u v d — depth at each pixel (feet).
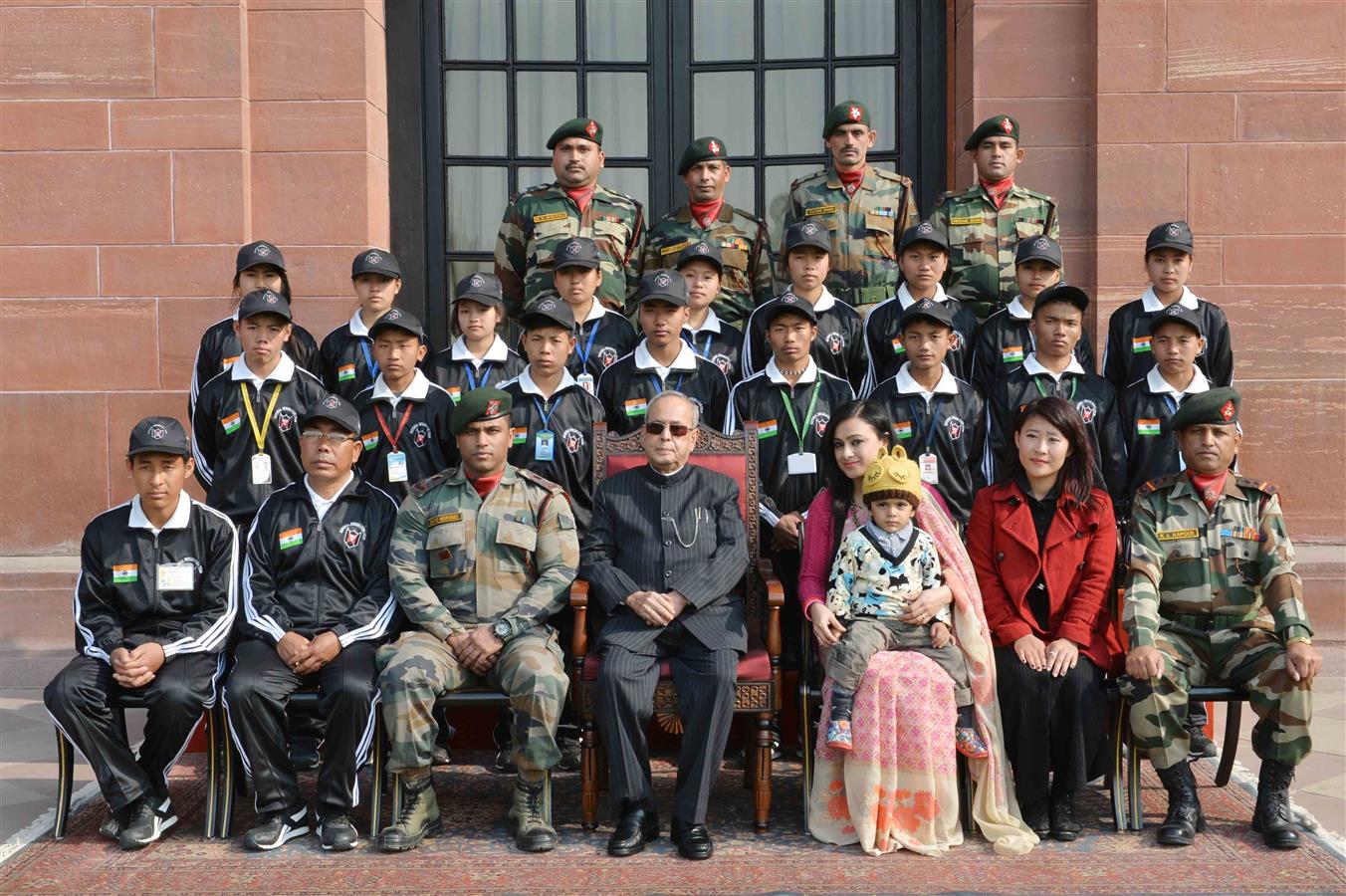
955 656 13.51
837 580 13.88
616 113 23.72
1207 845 13.05
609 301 19.61
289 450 16.67
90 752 13.19
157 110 20.98
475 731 16.69
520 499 14.43
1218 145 20.99
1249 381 21.11
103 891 11.92
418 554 14.25
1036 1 21.29
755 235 20.15
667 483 14.52
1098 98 20.99
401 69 23.18
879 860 12.69
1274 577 13.89
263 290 16.56
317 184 21.36
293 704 13.51
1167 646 13.87
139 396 21.15
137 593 13.97
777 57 23.58
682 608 13.73
